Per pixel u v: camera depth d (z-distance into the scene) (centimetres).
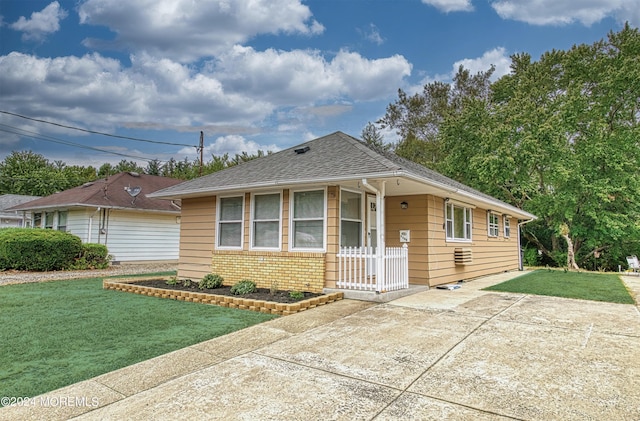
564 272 1558
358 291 788
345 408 311
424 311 675
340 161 881
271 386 358
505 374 381
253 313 691
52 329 573
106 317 655
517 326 568
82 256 1529
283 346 482
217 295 791
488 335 520
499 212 1547
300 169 900
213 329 577
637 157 1984
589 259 2231
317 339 511
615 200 2072
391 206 1024
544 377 372
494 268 1464
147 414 305
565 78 2320
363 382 365
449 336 516
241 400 329
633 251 2127
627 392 337
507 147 2034
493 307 711
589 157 1986
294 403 322
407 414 300
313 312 673
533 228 2339
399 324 584
